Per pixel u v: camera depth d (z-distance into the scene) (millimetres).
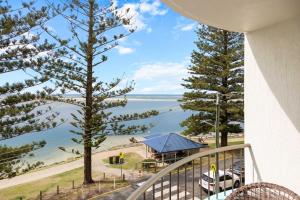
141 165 18781
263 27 2949
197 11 2320
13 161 12852
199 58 18469
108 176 16797
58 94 14391
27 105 12820
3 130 12328
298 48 2648
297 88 2666
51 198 13914
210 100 18484
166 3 2154
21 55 12758
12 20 12000
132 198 1766
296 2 2170
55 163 22016
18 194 15133
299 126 2648
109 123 15914
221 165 11359
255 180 3059
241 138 26953
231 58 17625
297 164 2664
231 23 2742
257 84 3061
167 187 10227
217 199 2988
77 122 15312
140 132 16844
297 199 2227
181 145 17969
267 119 2949
